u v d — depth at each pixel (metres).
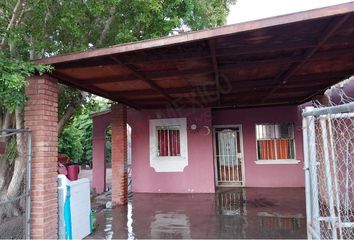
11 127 6.23
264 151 9.91
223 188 9.92
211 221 5.94
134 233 5.29
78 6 5.42
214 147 10.30
